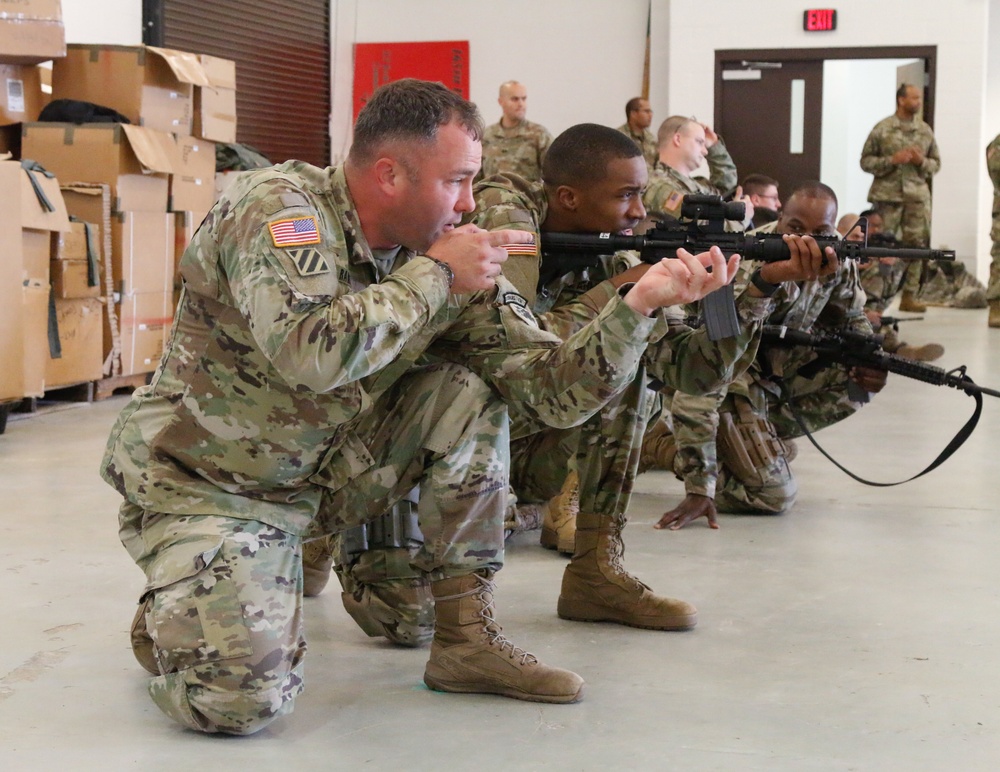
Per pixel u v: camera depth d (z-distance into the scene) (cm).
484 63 1248
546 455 272
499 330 211
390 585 241
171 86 642
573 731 199
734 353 252
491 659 214
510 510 334
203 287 197
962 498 397
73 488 405
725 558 319
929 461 462
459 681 216
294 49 1136
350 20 1240
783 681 224
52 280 551
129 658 238
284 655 196
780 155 1214
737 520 367
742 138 1218
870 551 327
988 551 327
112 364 602
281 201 189
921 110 1209
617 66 1233
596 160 251
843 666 233
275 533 202
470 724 202
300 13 1141
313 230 188
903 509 380
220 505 200
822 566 311
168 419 202
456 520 212
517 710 209
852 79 1535
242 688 191
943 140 1202
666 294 192
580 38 1234
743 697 216
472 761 187
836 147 1554
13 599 278
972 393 337
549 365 203
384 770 184
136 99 621
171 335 206
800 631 256
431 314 192
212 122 670
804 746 193
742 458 366
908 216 1162
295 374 183
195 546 195
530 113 1250
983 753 191
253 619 193
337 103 1223
